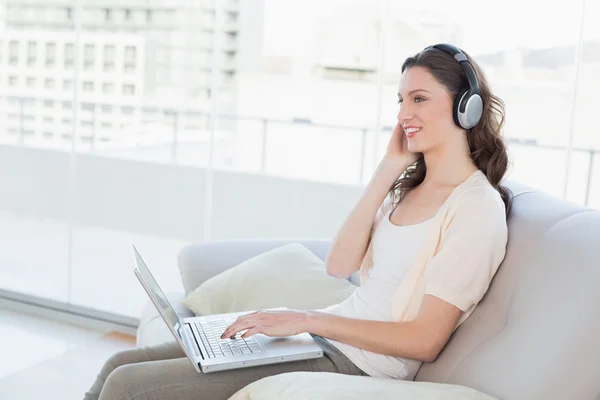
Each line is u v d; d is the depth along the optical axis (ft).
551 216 5.61
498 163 5.93
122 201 17.74
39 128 16.81
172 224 18.28
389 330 5.50
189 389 5.48
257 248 8.82
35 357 10.87
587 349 4.66
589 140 21.79
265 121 26.71
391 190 6.61
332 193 17.74
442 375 5.48
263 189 18.60
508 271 5.49
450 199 5.74
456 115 5.77
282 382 4.99
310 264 8.11
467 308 5.50
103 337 11.85
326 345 6.02
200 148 27.81
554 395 4.66
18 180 16.72
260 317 5.78
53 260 14.20
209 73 27.86
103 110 18.39
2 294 13.01
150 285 5.97
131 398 5.41
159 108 23.62
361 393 4.66
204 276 8.47
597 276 4.83
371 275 6.15
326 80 32.17
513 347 5.04
